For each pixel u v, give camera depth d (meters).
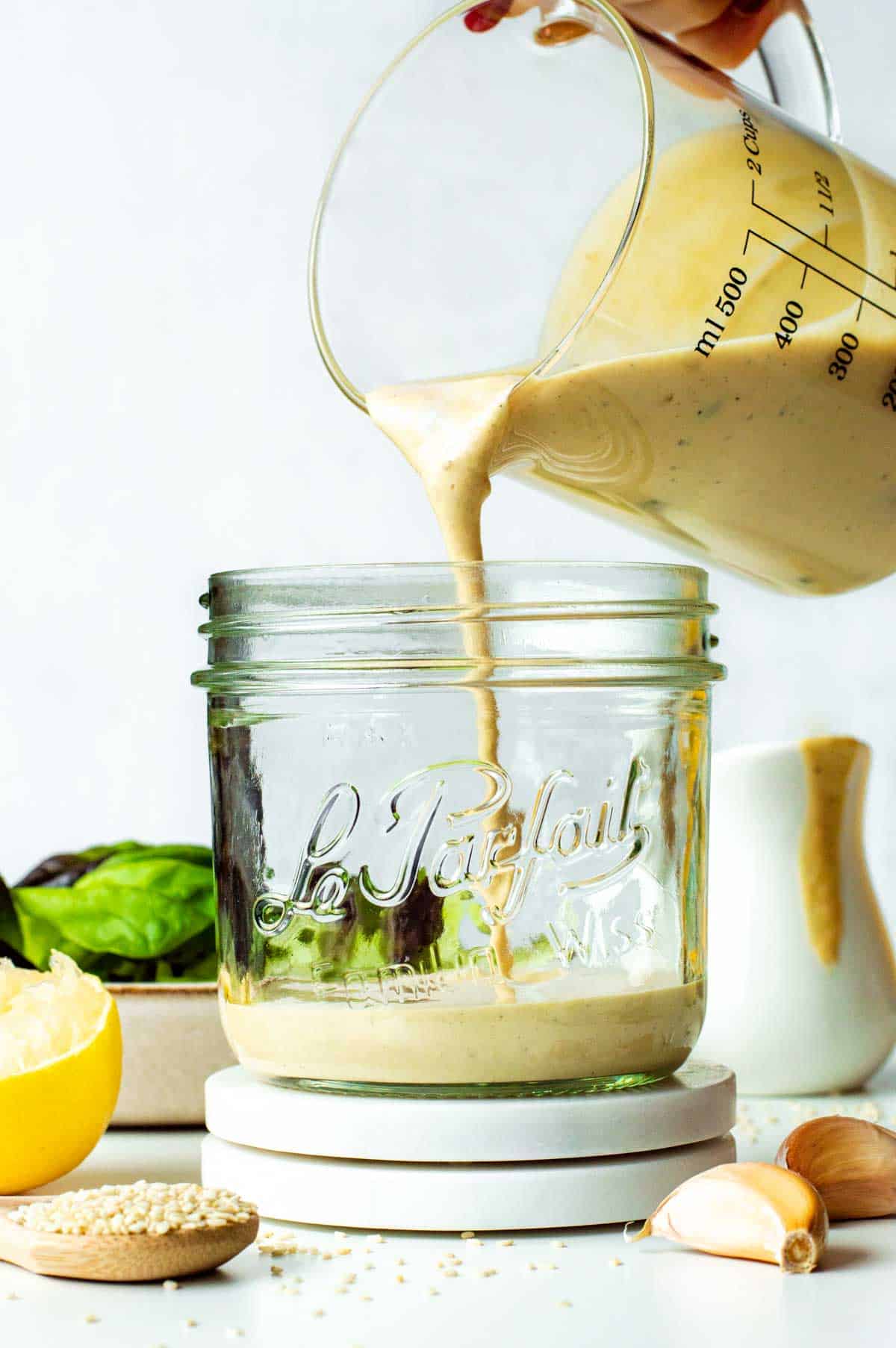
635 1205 0.80
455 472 0.90
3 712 2.04
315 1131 0.81
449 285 0.99
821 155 0.96
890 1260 0.78
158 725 2.04
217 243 2.01
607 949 0.82
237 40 1.99
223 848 0.87
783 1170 0.78
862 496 0.97
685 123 0.92
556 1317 0.69
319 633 0.82
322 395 2.00
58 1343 0.67
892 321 0.94
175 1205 0.76
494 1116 0.79
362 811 0.81
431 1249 0.79
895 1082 1.27
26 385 2.03
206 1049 1.07
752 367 0.89
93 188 2.01
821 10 1.88
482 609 0.80
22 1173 0.88
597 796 0.82
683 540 1.01
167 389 2.02
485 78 0.99
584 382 0.88
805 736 1.25
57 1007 0.94
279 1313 0.70
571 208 0.95
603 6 0.89
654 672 0.83
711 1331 0.67
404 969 0.80
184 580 2.03
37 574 2.04
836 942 1.19
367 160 1.03
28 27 2.00
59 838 2.04
